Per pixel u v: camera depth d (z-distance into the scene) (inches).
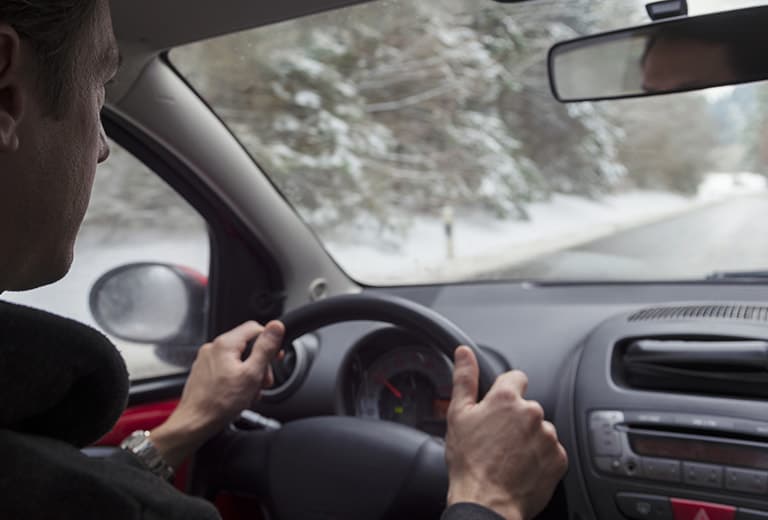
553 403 61.9
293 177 396.8
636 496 55.3
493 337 69.6
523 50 519.5
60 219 21.3
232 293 83.2
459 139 510.0
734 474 52.4
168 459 45.8
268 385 49.8
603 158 655.1
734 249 298.0
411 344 65.6
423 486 51.2
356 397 67.8
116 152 88.5
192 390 47.9
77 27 20.7
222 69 90.1
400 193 489.1
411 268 143.3
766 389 55.0
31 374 18.6
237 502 63.4
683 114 701.3
